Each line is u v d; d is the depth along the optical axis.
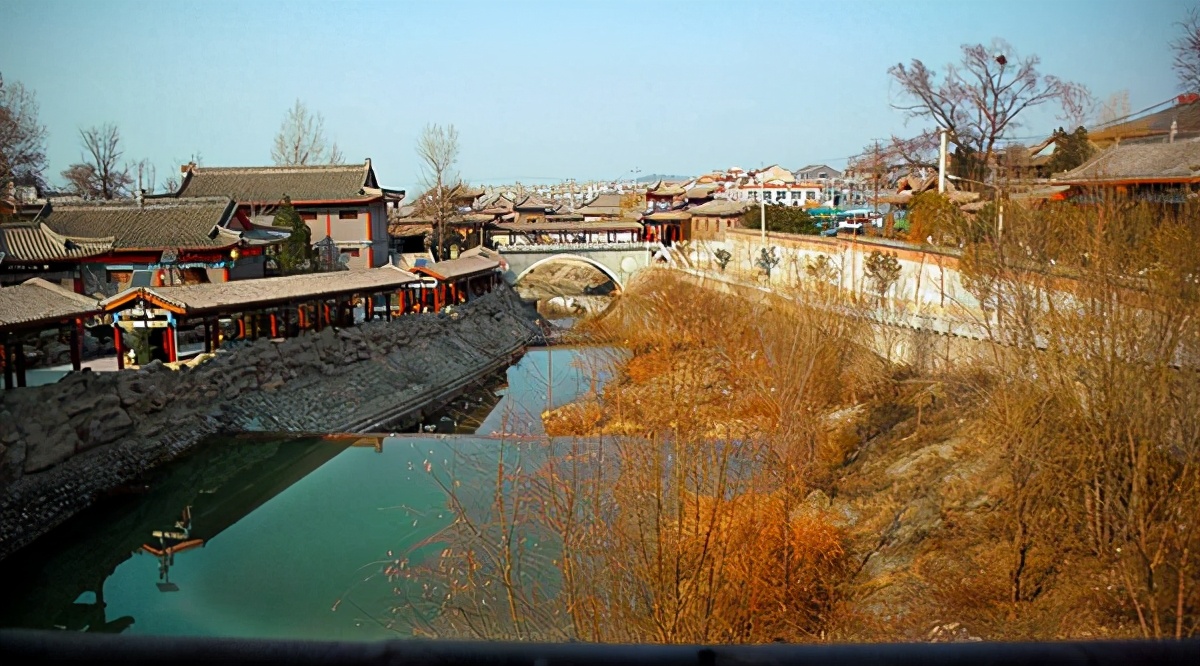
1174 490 13.21
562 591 12.48
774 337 24.23
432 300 59.09
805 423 20.16
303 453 28.03
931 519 16.88
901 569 15.75
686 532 13.17
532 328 64.50
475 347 51.59
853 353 26.27
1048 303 17.06
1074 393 15.66
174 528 21.53
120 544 20.66
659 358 27.17
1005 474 16.61
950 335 23.97
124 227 45.09
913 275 29.08
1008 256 18.89
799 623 13.71
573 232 96.44
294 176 66.50
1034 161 36.62
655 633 11.76
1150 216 16.44
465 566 14.84
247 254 47.75
